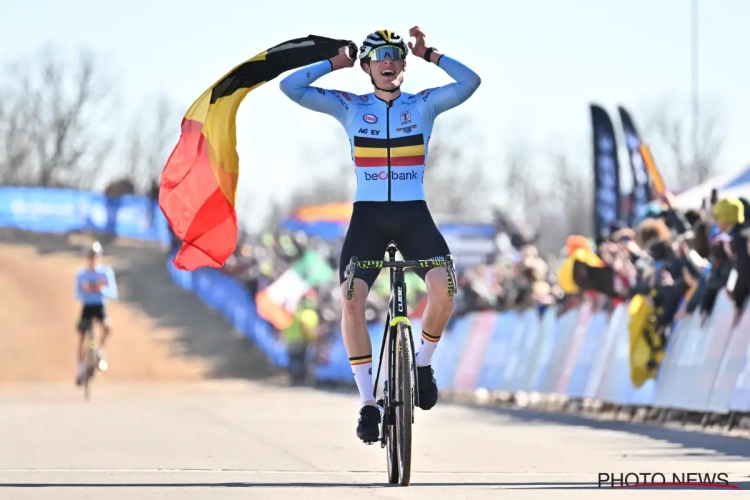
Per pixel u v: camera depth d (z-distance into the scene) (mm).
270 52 24703
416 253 22500
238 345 114688
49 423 39281
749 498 19438
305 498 19406
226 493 20109
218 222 25453
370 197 22609
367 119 22797
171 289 138125
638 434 35312
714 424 38469
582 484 21750
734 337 36438
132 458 26844
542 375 53438
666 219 42688
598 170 67812
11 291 129500
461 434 35625
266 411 47938
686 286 41000
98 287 62469
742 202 38000
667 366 40875
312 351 92750
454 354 67562
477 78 23031
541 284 56531
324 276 111750
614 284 46281
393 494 19969
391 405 21125
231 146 25188
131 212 172125
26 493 19969
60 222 172625
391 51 22703
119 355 110625
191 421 40875
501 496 19703
